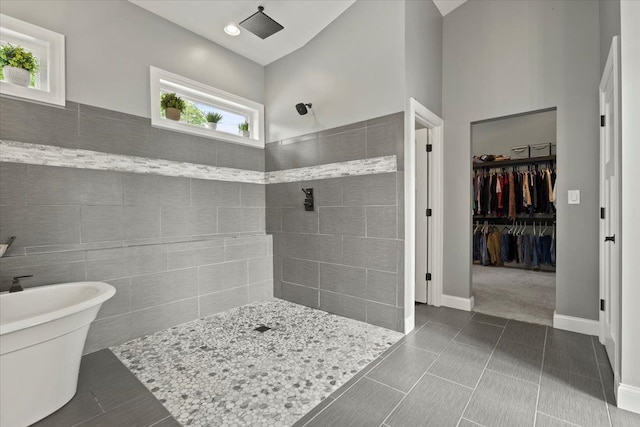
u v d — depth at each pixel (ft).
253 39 10.14
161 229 8.85
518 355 7.09
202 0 8.29
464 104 10.36
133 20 8.30
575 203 8.40
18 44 6.78
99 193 7.68
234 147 10.83
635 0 5.11
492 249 19.30
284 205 11.25
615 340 5.75
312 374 6.29
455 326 8.90
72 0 7.22
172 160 9.12
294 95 10.82
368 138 8.86
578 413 5.08
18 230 6.52
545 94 8.84
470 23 10.24
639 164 5.13
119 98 8.02
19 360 4.68
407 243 8.33
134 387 5.84
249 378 6.15
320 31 10.01
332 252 9.82
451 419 4.95
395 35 8.31
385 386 5.86
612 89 6.40
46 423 4.87
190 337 8.14
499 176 18.65
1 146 6.34
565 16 8.54
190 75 9.56
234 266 10.50
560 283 8.70
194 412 5.13
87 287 6.48
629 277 5.19
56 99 6.95
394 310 8.46
